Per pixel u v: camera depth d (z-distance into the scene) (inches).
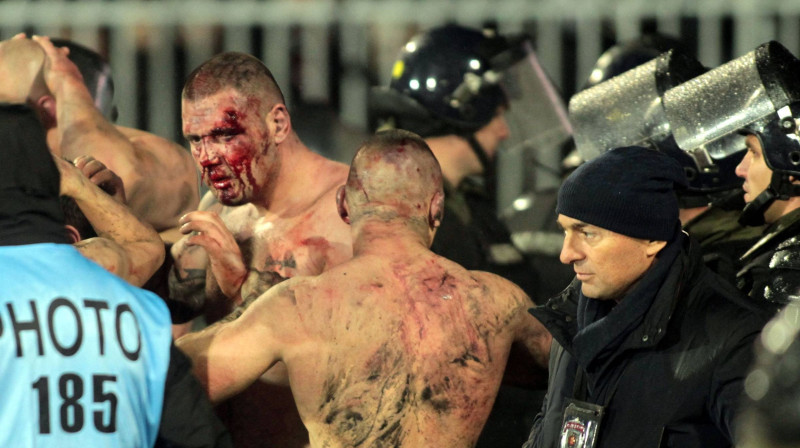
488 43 597.6
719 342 325.7
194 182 560.7
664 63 453.4
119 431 308.2
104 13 759.7
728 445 327.0
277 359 360.8
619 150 340.8
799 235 364.5
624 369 337.1
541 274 605.3
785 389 187.6
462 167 588.1
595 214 332.2
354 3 761.0
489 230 569.6
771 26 761.6
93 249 358.9
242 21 764.0
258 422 408.5
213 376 354.9
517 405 518.9
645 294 332.8
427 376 361.7
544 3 766.5
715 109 408.8
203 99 416.5
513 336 380.8
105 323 312.0
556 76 767.1
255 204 441.4
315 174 438.3
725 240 442.0
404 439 360.5
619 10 766.5
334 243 426.3
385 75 762.8
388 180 372.8
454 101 585.0
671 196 336.8
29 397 295.9
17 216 311.1
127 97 764.6
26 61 522.3
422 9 762.2
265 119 424.2
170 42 763.4
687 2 767.1
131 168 519.8
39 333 300.2
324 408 359.6
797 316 208.2
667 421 328.2
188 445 322.7
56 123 530.3
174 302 446.9
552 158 717.9
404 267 368.2
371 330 358.0
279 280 427.2
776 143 383.6
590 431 335.6
